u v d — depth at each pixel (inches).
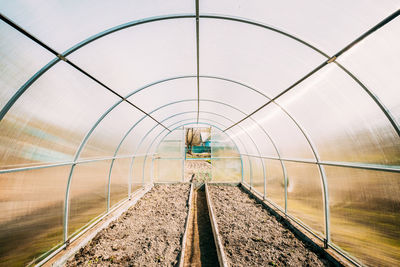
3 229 102.7
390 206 107.4
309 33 88.5
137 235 180.4
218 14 89.9
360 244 124.6
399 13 63.2
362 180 122.3
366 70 88.4
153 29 97.8
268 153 257.3
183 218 221.9
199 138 933.2
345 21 75.2
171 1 82.1
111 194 222.2
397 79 82.3
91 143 170.2
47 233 131.0
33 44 78.7
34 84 91.7
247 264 139.3
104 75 119.7
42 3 65.6
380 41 75.2
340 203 139.6
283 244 163.9
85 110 137.1
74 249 146.9
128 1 78.0
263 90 157.9
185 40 110.0
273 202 247.1
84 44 91.1
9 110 90.6
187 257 157.8
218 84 175.9
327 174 149.9
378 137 105.7
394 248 105.9
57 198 139.6
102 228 187.6
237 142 383.6
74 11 74.0
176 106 246.4
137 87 155.3
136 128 240.4
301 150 178.7
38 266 121.8
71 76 105.1
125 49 107.1
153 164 393.1
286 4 77.5
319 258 144.3
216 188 357.1
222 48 118.6
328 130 136.6
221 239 172.9
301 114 150.7
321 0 70.2
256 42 107.9
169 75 154.7
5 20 66.4
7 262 104.7
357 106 106.6
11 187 105.8
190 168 569.9
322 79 110.7
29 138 108.4
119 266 138.0
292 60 111.0
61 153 138.3
